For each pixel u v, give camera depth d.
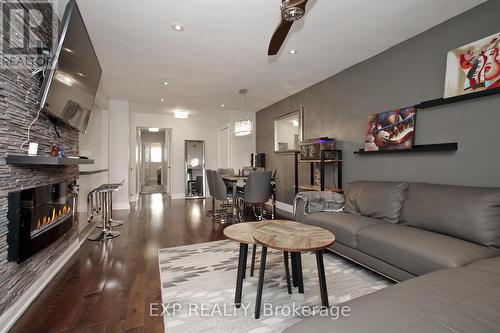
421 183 2.33
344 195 3.16
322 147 3.70
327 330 0.84
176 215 4.82
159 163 12.30
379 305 0.96
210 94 4.97
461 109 2.31
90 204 4.18
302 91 4.71
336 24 2.48
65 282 2.08
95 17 2.30
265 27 2.50
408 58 2.79
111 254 2.73
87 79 2.36
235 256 2.68
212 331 1.45
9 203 1.53
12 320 1.53
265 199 4.08
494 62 2.04
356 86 3.50
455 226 1.84
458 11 2.28
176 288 1.97
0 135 1.46
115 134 5.40
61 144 2.47
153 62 3.34
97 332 1.45
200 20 2.37
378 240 1.99
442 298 1.00
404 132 2.78
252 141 6.81
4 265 1.48
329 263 2.47
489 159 2.11
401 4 2.17
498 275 1.23
